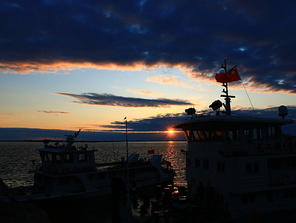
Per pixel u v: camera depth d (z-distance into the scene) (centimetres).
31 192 4194
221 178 2709
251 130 2903
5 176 8312
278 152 2897
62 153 4569
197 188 2950
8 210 3180
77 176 4547
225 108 3216
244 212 2588
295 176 2955
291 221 2719
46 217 3409
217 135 2839
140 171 5847
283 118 3148
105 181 5019
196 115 3225
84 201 4441
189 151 3372
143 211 2922
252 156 2622
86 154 4878
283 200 2803
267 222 2591
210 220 2459
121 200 2383
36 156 18088
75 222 3531
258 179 2605
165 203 3097
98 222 3534
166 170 6700
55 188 4369
